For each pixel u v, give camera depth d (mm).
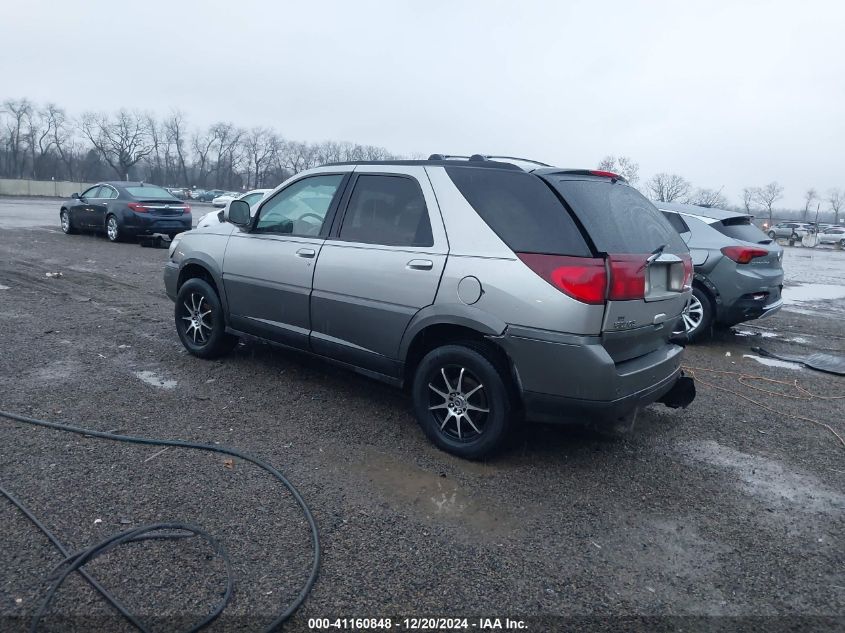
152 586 2680
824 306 11977
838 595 2889
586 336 3504
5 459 3697
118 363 5633
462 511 3434
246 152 100938
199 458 3857
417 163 4332
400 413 4781
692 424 4930
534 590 2814
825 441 4703
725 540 3297
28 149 92812
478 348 3865
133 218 15320
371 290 4277
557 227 3604
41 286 9195
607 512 3510
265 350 6215
